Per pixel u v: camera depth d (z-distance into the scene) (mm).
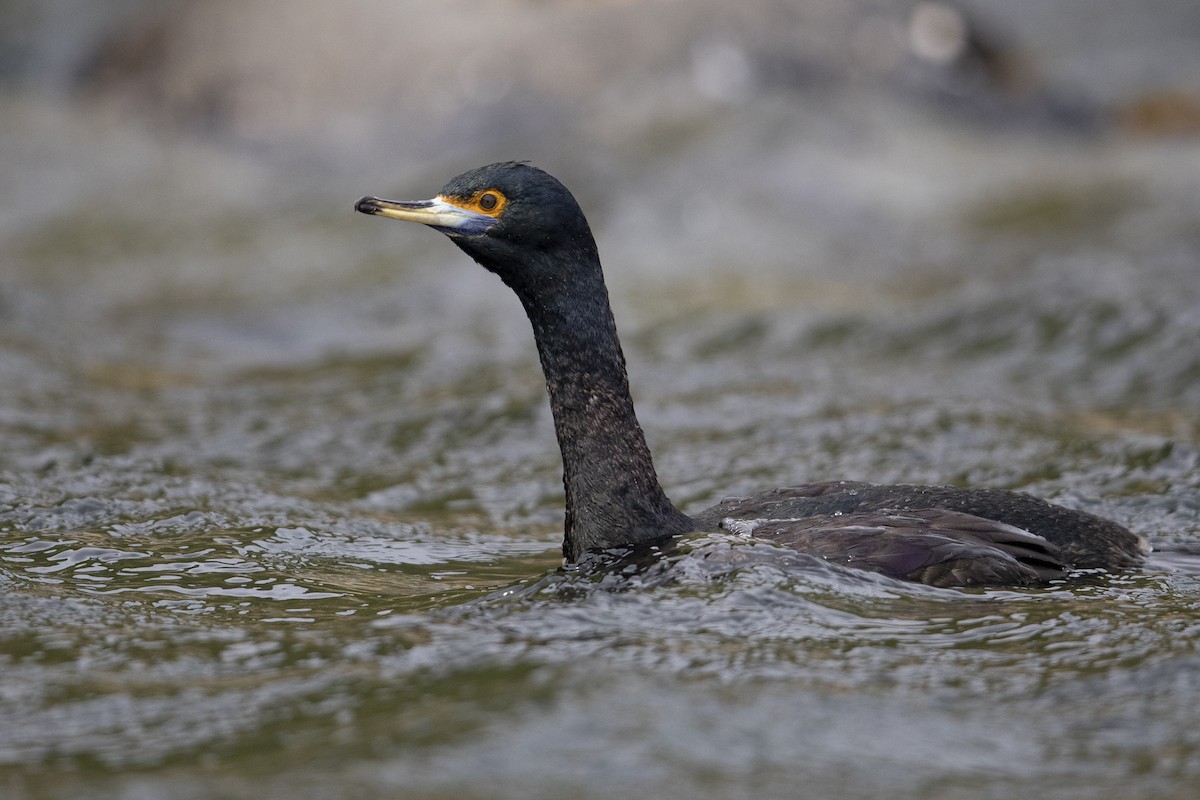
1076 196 22812
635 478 8352
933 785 5223
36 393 14227
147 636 7023
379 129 25688
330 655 6598
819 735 5594
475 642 6617
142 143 26750
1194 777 5305
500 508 10961
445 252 20781
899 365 15148
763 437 12508
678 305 18141
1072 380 14211
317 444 12883
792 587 7262
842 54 26344
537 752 5352
